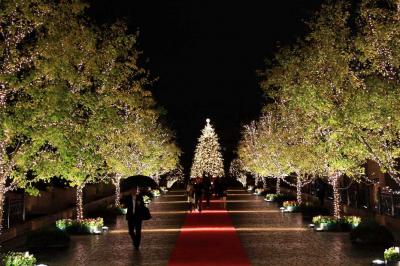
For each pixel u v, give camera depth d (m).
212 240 22.39
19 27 15.08
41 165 15.66
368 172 32.12
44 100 14.81
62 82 16.27
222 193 43.78
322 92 19.84
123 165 34.88
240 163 84.44
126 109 32.16
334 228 24.67
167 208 42.44
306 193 48.34
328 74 20.16
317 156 25.73
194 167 78.38
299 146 29.12
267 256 17.81
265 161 48.06
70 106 16.61
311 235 23.41
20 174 15.46
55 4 16.14
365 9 16.84
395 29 16.31
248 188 78.06
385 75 16.72
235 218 32.62
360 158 19.48
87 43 21.25
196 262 16.89
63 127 15.77
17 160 15.02
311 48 23.56
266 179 72.94
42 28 16.14
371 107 16.44
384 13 16.67
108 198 48.00
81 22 21.27
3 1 14.38
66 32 18.17
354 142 17.17
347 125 17.12
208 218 33.12
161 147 50.84
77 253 19.17
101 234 25.09
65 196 38.22
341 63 19.52
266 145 45.94
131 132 34.06
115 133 26.91
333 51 20.25
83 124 19.69
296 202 36.97
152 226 28.73
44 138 14.94
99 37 23.47
